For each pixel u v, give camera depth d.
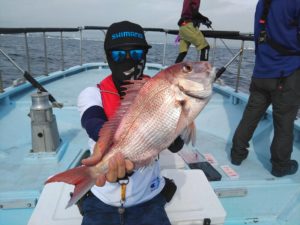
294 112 1.48
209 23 3.06
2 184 1.46
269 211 1.29
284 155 1.54
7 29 2.31
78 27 4.15
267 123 2.12
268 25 1.44
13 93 2.59
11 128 2.13
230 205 1.32
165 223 0.89
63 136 2.06
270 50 1.44
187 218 0.96
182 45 3.27
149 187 0.96
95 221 0.88
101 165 0.67
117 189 0.92
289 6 1.33
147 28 4.05
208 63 0.68
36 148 1.70
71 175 0.65
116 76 0.90
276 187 1.40
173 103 0.67
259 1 1.52
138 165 0.71
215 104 2.64
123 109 0.71
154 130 0.69
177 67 0.68
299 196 1.36
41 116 1.67
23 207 1.19
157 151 0.70
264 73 1.50
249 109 1.66
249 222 1.24
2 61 8.23
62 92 3.09
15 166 1.63
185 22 3.07
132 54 0.88
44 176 1.53
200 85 0.67
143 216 0.91
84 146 1.91
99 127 0.78
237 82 2.61
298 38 1.36
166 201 1.03
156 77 0.69
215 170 1.62
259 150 1.94
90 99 0.90
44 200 1.03
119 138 0.68
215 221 0.98
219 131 2.28
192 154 1.81
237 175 1.61
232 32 2.27
